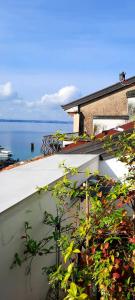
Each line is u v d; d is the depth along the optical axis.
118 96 28.17
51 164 6.80
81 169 6.35
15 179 5.01
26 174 5.50
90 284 3.41
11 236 3.45
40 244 4.01
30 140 102.75
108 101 28.27
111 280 3.33
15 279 3.57
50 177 5.13
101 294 3.43
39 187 4.16
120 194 3.72
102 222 3.53
